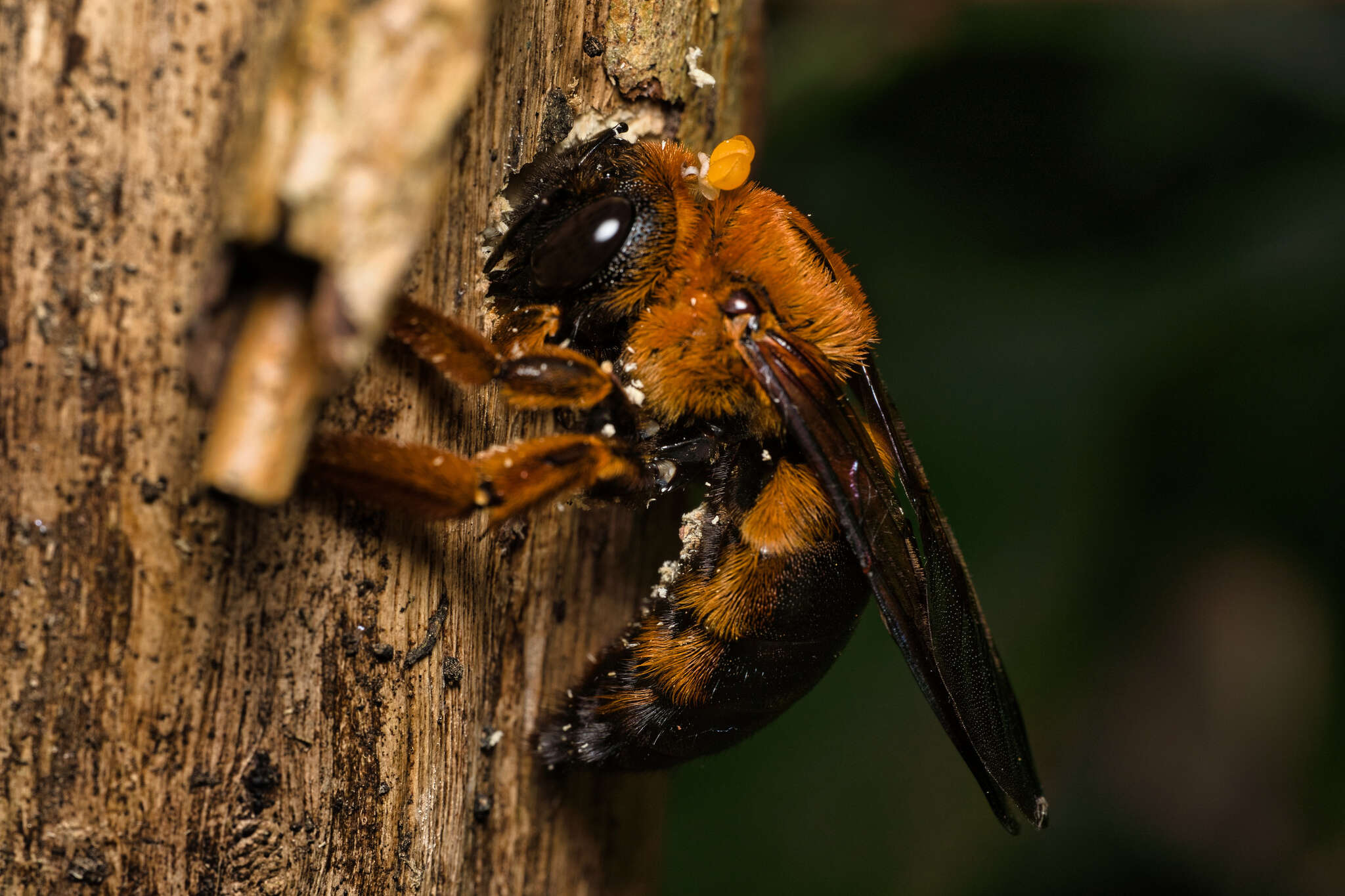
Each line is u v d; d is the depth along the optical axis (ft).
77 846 0.52
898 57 0.67
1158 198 0.67
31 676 0.52
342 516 0.53
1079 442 0.64
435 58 0.50
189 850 0.52
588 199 0.56
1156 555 0.65
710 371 0.56
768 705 0.57
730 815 0.63
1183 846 0.70
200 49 0.52
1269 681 0.72
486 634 0.55
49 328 0.52
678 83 0.57
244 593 0.52
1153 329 0.65
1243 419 0.65
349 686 0.53
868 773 0.63
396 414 0.54
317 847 0.53
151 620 0.52
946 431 0.65
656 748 0.57
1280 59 0.67
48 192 0.51
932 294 0.67
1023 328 0.66
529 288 0.56
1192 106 0.67
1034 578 0.64
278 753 0.53
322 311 0.50
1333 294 0.64
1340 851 0.68
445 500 0.53
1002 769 0.58
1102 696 0.70
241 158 0.51
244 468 0.51
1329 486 0.64
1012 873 0.68
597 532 0.58
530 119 0.56
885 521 0.57
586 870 0.58
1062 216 0.68
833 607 0.57
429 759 0.54
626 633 0.57
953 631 0.58
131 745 0.52
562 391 0.55
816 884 0.63
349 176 0.50
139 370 0.52
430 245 0.54
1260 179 0.66
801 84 0.67
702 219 0.56
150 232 0.52
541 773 0.57
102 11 0.51
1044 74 0.68
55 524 0.52
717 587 0.57
